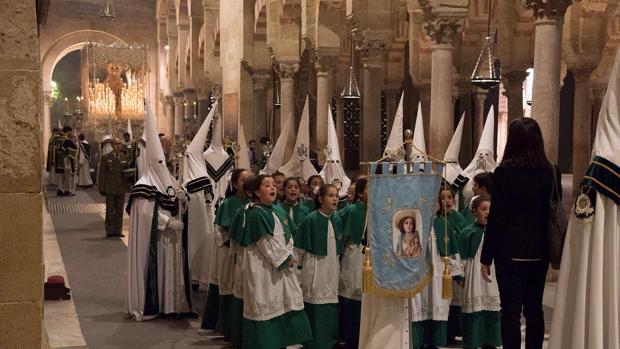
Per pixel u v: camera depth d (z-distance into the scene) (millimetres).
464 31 18188
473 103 23328
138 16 38750
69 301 8148
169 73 35125
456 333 6133
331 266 5949
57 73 43594
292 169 9586
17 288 3691
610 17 16422
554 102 9031
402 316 4852
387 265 4664
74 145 21531
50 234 13797
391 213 4676
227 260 6461
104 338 6570
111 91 32406
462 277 5824
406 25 21547
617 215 3684
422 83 19125
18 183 3666
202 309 7777
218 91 26828
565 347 3885
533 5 9039
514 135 4438
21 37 3641
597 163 3711
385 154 6246
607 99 3799
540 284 4480
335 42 17141
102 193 13367
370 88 14836
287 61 19672
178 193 7434
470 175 8492
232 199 6609
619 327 3682
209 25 27172
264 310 5594
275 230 5621
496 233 4414
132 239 7320
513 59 15867
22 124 3656
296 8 19328
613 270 3670
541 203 4359
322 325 5891
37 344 3734
